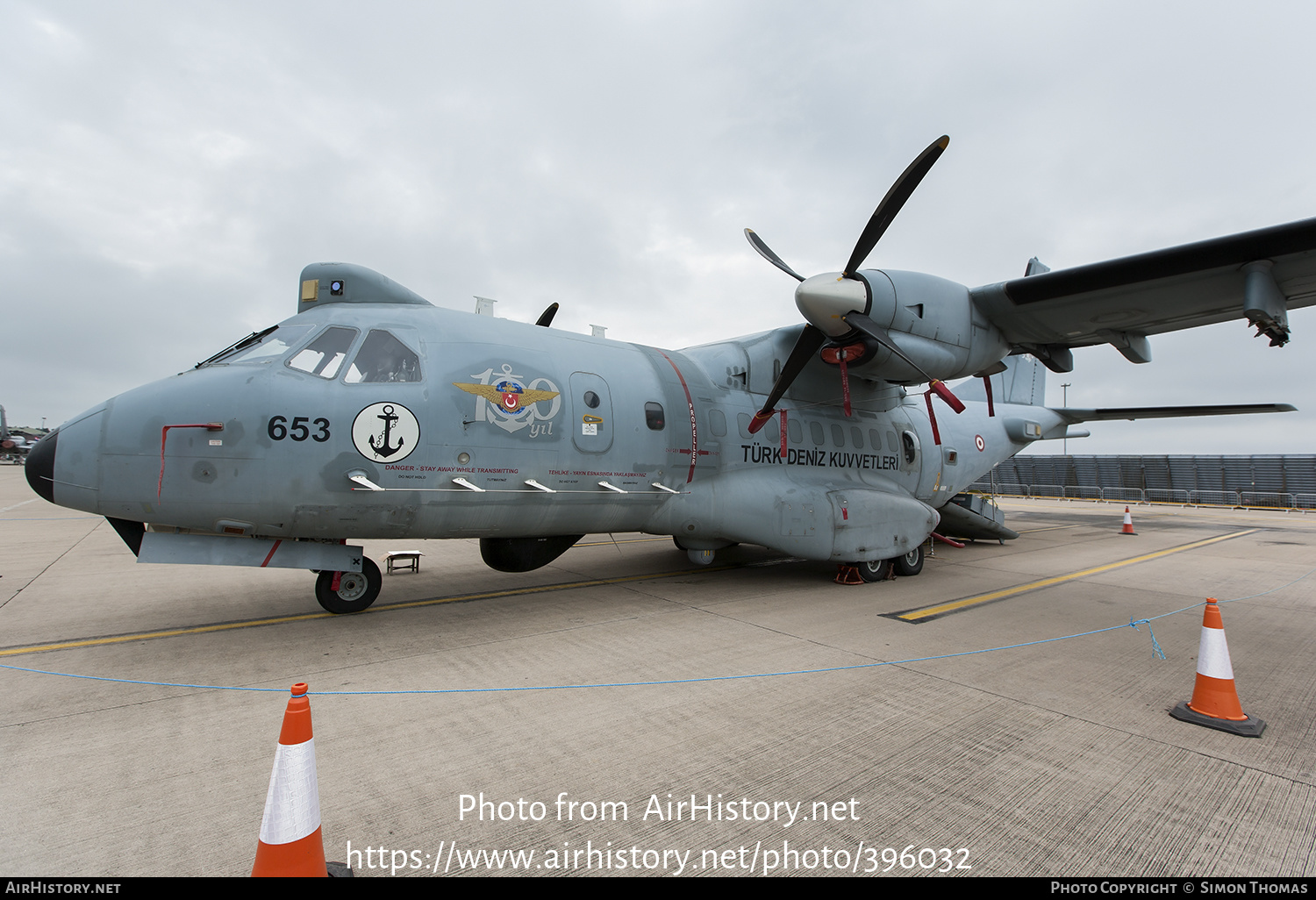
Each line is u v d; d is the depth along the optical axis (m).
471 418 5.64
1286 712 3.94
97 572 8.29
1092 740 3.46
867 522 8.05
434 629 5.58
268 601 6.64
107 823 2.54
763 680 4.36
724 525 7.34
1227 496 27.52
